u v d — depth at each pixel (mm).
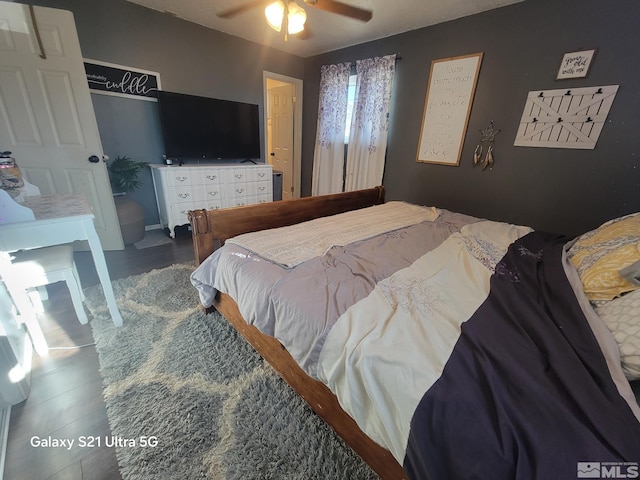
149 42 2959
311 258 1326
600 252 1101
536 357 750
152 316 1805
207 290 1607
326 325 914
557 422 578
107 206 2676
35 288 1801
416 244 1566
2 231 1240
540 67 2346
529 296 1037
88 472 989
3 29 2039
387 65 3213
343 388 849
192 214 1556
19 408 1195
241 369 1432
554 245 1518
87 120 2432
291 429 1155
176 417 1181
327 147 4051
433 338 831
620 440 536
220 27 3297
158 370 1404
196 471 1002
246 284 1218
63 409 1200
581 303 933
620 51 2008
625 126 2068
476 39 2635
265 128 4148
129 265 2520
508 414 606
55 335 1621
